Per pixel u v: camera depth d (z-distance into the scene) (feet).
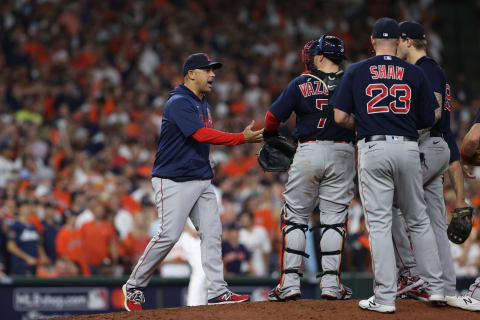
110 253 122.42
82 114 180.96
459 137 204.54
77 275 117.91
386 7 278.05
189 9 245.24
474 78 262.67
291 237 64.59
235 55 232.73
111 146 168.45
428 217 59.62
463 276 113.91
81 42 214.48
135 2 235.81
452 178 66.44
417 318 56.08
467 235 64.95
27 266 115.34
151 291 106.32
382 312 56.90
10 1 214.28
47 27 212.43
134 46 215.92
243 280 107.55
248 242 129.39
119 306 106.42
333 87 63.41
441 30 278.87
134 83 206.49
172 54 220.84
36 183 139.64
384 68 58.75
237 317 57.06
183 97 67.26
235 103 207.10
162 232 66.49
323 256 64.95
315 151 63.46
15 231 116.06
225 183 151.84
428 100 59.21
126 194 138.82
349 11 275.59
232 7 252.42
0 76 188.96
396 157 57.11
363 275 103.91
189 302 94.79
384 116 57.67
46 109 184.75
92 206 123.34
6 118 172.55
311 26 259.39
